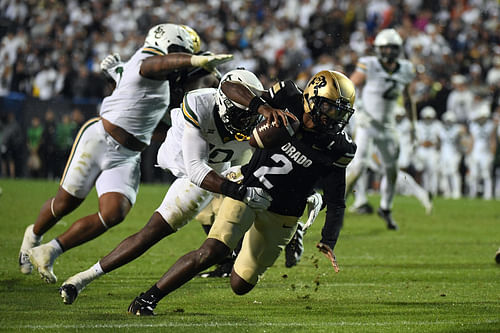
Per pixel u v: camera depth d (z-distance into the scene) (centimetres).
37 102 6494
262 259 1753
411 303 1934
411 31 7056
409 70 3616
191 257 1675
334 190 1670
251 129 1741
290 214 1711
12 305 1809
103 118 2023
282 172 1661
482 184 6681
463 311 1825
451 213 4709
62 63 7025
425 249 3072
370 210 4484
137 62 1989
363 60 3584
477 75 6812
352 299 1983
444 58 6962
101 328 1558
